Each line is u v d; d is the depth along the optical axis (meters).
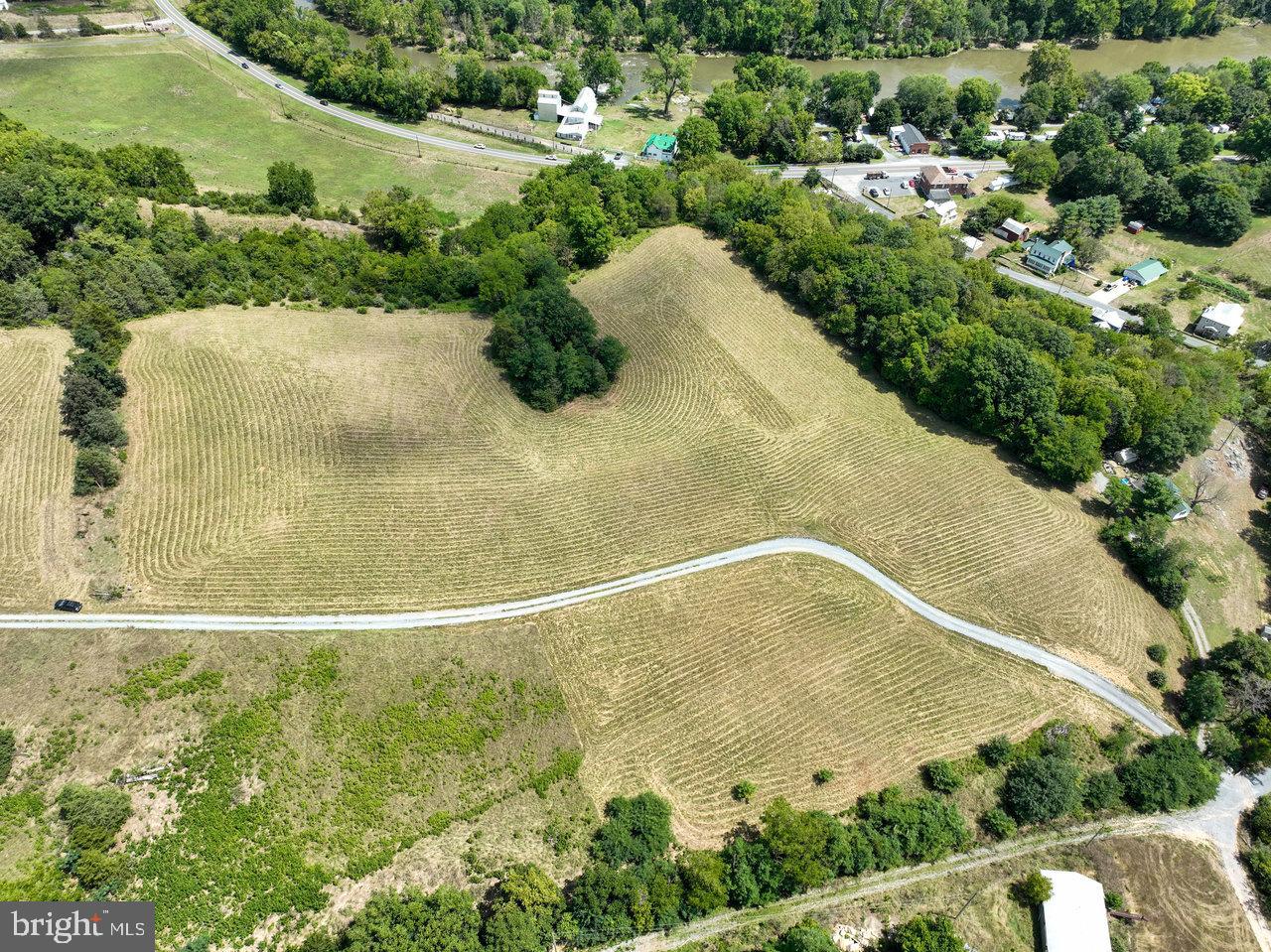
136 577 74.12
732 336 115.81
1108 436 98.69
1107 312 127.50
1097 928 58.88
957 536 88.69
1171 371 103.38
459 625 75.31
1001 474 96.50
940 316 107.19
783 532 88.31
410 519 84.25
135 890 56.03
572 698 71.00
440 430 94.88
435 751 65.75
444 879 59.25
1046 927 59.16
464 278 115.19
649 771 66.88
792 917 59.94
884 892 61.72
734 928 59.12
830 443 99.44
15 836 56.72
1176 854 65.12
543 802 64.19
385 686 69.31
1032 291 125.38
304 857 59.19
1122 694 75.38
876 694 73.62
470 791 64.06
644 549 85.12
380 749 65.25
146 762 61.69
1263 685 72.38
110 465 80.31
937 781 66.75
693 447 98.00
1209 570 88.38
